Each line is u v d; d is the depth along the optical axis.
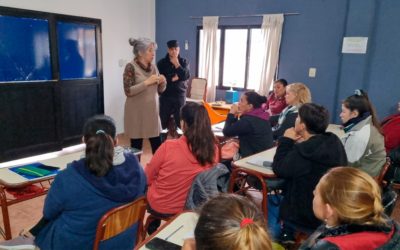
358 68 4.12
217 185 1.87
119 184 1.37
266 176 2.13
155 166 1.84
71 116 4.68
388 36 3.90
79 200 1.31
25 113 4.07
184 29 5.67
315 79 4.58
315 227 1.78
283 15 4.64
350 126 2.33
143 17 5.73
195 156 1.79
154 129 3.30
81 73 4.73
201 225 0.72
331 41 4.37
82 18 4.61
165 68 4.11
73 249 1.37
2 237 2.29
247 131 2.72
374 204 0.95
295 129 1.94
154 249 1.18
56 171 2.00
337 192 0.99
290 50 4.71
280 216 1.95
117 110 5.49
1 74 3.78
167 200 1.88
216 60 5.39
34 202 2.98
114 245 1.42
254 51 5.12
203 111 1.81
